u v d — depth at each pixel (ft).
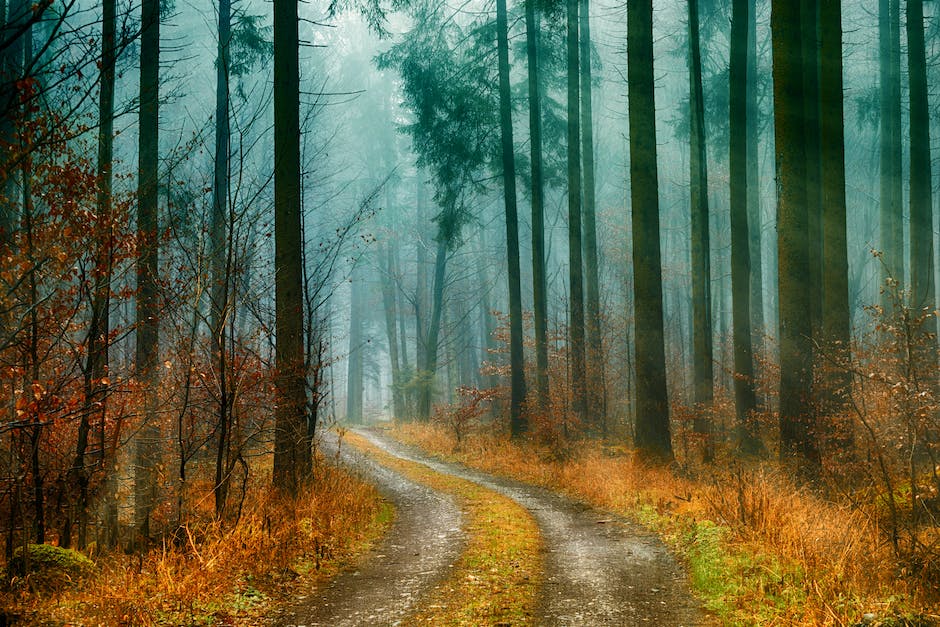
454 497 48.93
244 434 36.22
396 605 22.72
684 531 31.55
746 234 61.72
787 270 41.45
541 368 76.48
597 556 28.94
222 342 30.73
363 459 74.69
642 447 51.72
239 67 65.51
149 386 31.07
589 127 88.79
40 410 21.97
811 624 18.47
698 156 64.44
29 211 23.70
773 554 24.79
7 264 21.74
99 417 27.94
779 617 19.31
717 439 63.57
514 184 82.89
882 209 79.20
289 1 42.50
